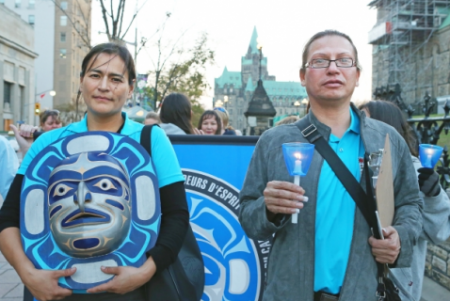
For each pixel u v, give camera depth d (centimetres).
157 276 176
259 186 194
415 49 5700
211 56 1867
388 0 5891
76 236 163
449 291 389
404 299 195
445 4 5694
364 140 185
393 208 179
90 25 1259
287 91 13800
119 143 184
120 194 170
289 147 161
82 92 197
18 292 415
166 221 183
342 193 179
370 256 174
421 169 216
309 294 175
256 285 265
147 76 1894
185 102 404
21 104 5578
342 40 192
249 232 187
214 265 267
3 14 4912
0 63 4922
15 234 176
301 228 178
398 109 294
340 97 187
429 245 434
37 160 180
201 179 273
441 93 5325
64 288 165
